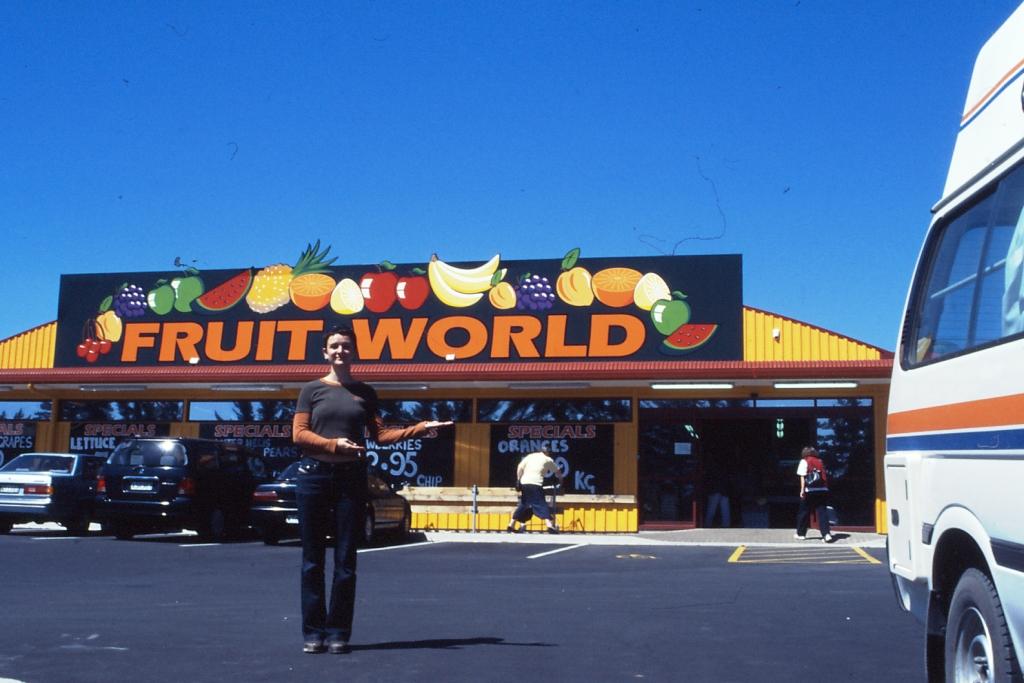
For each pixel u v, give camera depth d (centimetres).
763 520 2125
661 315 2191
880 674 658
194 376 2253
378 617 901
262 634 792
